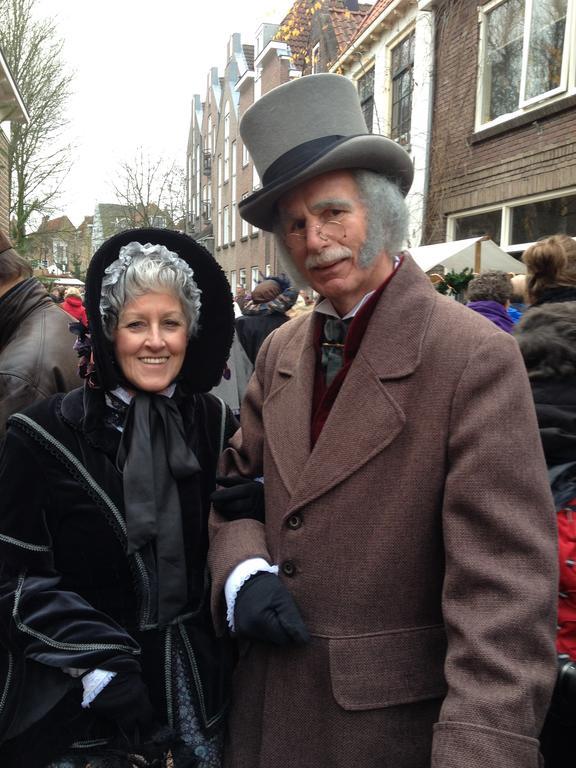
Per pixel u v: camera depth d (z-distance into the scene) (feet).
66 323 6.17
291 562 3.82
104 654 3.83
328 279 3.95
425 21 26.03
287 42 44.09
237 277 72.84
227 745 4.29
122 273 4.14
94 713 4.07
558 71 20.13
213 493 4.47
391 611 3.55
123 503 4.19
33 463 4.13
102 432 4.26
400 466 3.56
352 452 3.66
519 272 18.57
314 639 3.69
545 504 3.27
